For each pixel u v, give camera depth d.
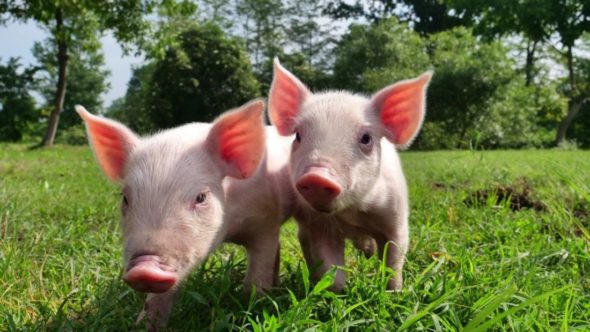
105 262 0.68
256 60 7.37
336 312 0.46
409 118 0.64
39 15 3.25
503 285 0.51
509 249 0.64
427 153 3.26
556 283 0.53
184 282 0.53
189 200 0.48
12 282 0.58
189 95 5.61
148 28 3.53
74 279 0.60
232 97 5.71
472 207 0.92
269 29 7.37
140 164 0.50
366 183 0.58
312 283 0.61
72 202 1.04
